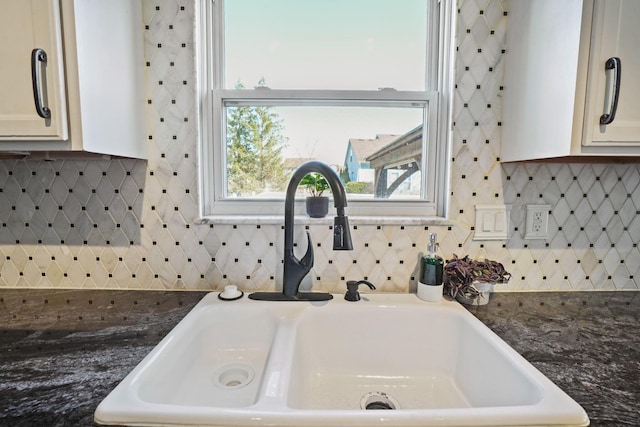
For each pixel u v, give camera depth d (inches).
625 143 28.4
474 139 39.1
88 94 28.6
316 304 35.2
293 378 26.0
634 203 40.0
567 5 29.0
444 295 37.9
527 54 34.6
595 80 27.7
